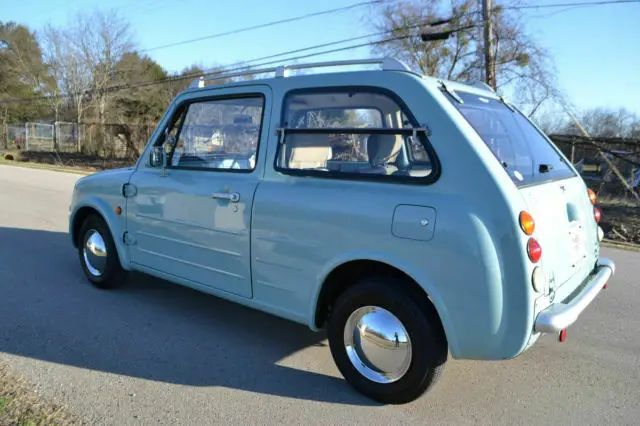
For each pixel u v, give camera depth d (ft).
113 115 155.94
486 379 11.78
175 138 14.66
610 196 47.60
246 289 12.54
